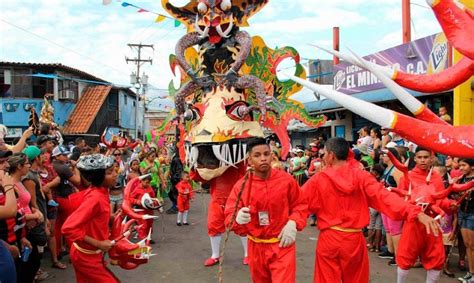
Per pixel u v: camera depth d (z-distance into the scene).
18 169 4.80
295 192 4.28
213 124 6.53
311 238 8.78
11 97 22.69
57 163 6.71
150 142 12.73
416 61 10.59
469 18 2.84
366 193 4.29
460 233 6.33
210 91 6.85
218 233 6.91
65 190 6.80
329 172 4.34
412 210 4.08
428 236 4.86
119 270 6.66
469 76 3.24
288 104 7.29
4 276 3.77
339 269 4.39
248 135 6.55
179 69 7.59
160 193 12.10
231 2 6.95
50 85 23.39
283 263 4.18
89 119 24.36
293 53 7.21
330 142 4.43
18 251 4.38
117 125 30.16
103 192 4.18
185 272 6.57
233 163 6.49
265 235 4.25
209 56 6.92
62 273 6.45
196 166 6.74
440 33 9.65
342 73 13.89
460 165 5.91
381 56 11.97
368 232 8.14
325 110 15.29
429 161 5.12
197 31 6.76
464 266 6.54
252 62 7.21
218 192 6.82
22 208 4.81
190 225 10.49
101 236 4.19
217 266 6.86
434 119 3.08
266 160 4.12
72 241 4.00
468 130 2.79
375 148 8.88
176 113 7.03
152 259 7.30
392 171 6.70
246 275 6.39
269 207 4.20
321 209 4.40
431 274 4.96
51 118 12.01
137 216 4.49
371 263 6.92
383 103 12.15
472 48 2.73
